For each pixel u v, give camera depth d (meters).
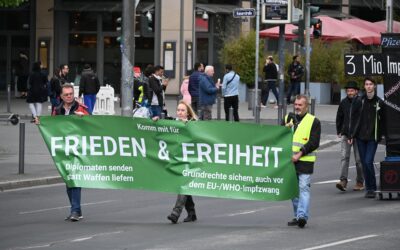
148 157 15.62
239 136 15.26
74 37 53.22
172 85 50.41
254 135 15.20
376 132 18.41
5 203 17.94
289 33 46.88
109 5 51.78
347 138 19.25
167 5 50.31
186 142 15.45
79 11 52.28
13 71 54.22
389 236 13.88
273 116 38.81
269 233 14.20
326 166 24.36
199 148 15.41
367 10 61.47
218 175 15.37
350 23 49.75
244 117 37.72
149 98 29.61
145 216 16.09
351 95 19.06
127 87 25.92
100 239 13.66
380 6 59.88
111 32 52.88
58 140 15.79
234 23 52.59
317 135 14.91
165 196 18.98
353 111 18.77
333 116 40.22
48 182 21.16
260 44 48.72
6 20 54.00
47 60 53.22
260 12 38.41
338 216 16.00
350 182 21.06
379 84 43.47
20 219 15.83
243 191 15.32
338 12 58.62
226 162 15.33
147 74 30.09
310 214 16.27
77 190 15.72
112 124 15.68
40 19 53.22
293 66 44.59
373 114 18.45
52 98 34.75
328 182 21.11
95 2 52.16
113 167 15.72
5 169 22.45
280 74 33.38
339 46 48.00
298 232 14.29
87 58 53.19
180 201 15.34
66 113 16.16
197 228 14.74
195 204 17.72
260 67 47.31
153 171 15.61
